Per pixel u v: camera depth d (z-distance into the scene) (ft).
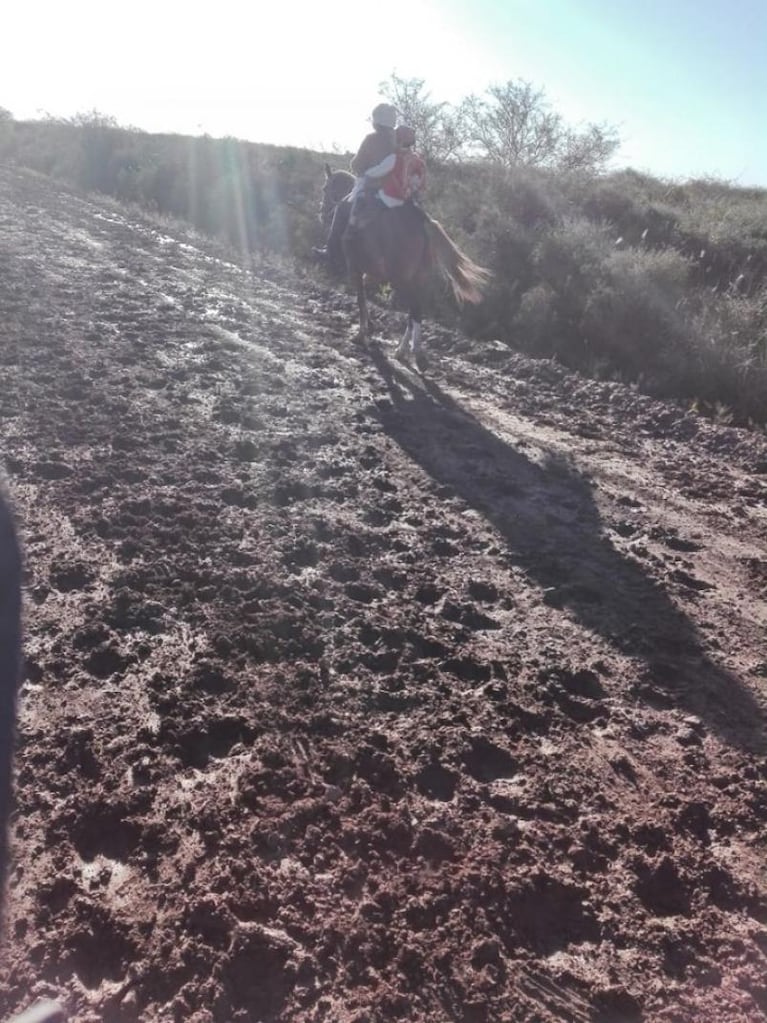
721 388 35.45
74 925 10.52
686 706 15.74
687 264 44.80
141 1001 9.69
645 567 20.61
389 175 32.48
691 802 13.24
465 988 10.16
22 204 62.08
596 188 62.80
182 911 10.73
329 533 20.42
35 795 12.35
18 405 25.90
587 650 17.08
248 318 38.91
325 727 14.16
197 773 13.05
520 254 48.93
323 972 10.20
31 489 21.02
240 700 14.58
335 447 25.52
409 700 15.06
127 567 17.99
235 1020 9.55
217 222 65.10
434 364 35.76
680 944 10.98
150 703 14.30
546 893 11.53
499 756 13.97
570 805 13.07
